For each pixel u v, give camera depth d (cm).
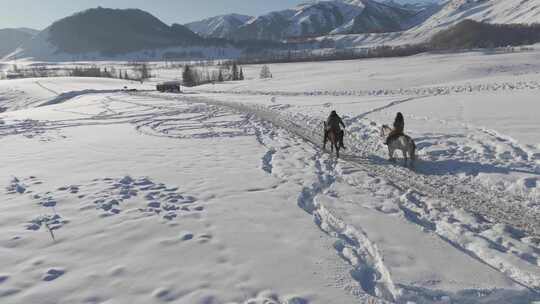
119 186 1035
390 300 531
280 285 554
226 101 3759
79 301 520
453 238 711
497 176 1050
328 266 607
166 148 1584
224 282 563
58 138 1941
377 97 3397
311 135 1848
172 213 832
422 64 8619
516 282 556
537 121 1700
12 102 6372
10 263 625
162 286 555
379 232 725
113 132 2102
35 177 1155
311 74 8619
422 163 1252
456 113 2083
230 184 1052
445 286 546
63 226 772
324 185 1052
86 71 15725
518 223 779
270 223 780
